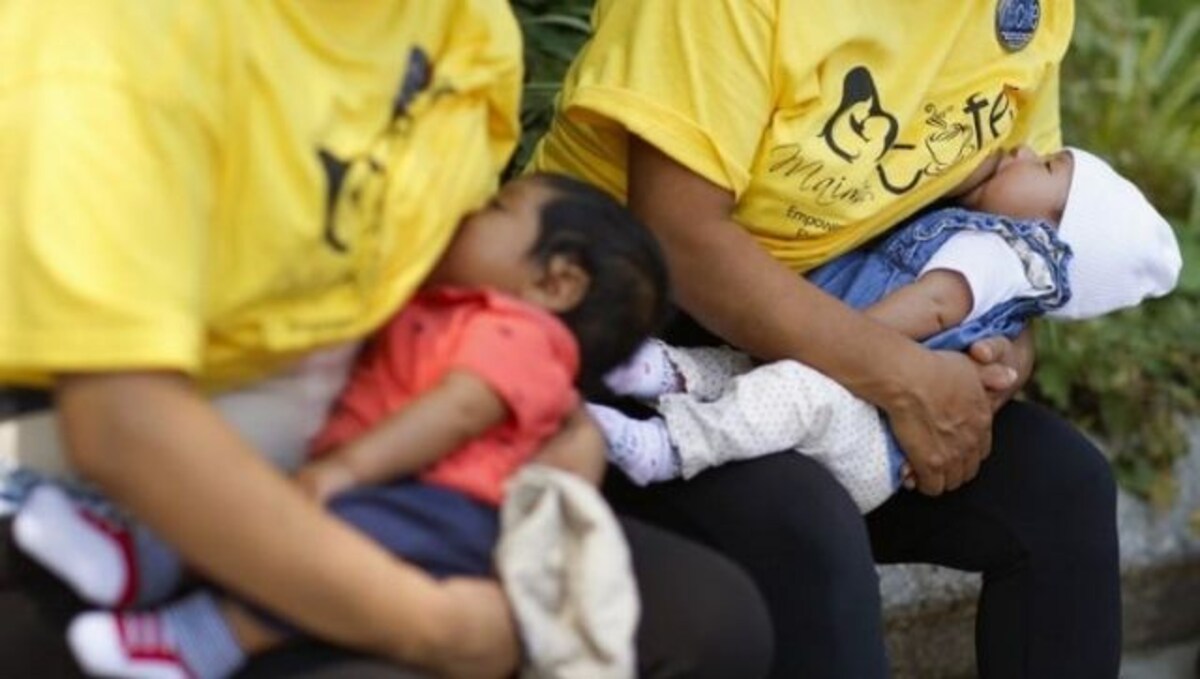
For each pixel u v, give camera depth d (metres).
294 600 1.64
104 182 1.58
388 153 1.83
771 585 2.19
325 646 1.72
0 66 1.63
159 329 1.58
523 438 1.86
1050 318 3.18
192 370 1.62
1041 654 2.46
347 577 1.65
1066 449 2.46
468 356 1.82
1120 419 3.27
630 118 2.24
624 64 2.27
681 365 2.33
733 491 2.21
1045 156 2.61
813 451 2.27
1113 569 2.47
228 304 1.72
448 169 1.91
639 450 2.18
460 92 1.95
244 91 1.68
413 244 1.87
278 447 1.84
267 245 1.71
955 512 2.47
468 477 1.81
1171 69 3.94
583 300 1.93
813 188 2.32
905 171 2.41
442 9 1.94
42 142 1.58
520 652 1.76
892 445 2.34
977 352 2.40
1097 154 3.69
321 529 1.65
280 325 1.76
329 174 1.75
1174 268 2.59
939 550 2.51
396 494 1.78
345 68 1.79
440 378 1.83
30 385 1.72
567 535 1.79
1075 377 3.31
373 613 1.66
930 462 2.36
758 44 2.23
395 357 1.87
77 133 1.58
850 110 2.31
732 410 2.21
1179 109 3.90
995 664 2.49
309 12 1.75
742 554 2.20
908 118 2.37
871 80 2.32
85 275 1.57
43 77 1.60
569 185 1.99
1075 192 2.55
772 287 2.28
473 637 1.72
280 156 1.71
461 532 1.79
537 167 2.46
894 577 2.93
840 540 2.17
